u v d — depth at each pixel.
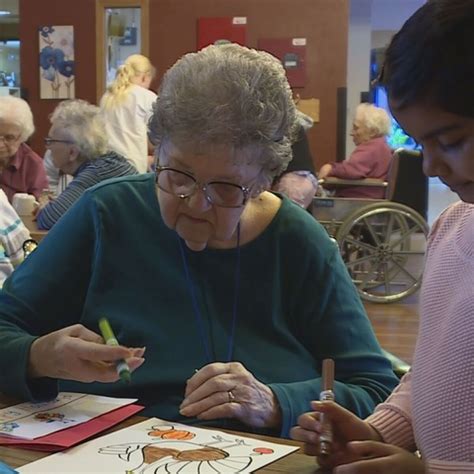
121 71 5.41
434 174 0.82
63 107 3.79
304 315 1.45
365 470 0.96
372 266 5.77
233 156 1.23
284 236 1.44
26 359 1.32
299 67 7.14
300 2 7.09
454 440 0.97
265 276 1.43
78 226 1.47
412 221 5.92
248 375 1.28
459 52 0.75
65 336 1.30
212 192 1.26
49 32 7.41
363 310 1.50
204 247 1.36
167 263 1.42
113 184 1.48
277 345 1.43
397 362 1.68
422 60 0.77
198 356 1.38
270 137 1.25
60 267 1.46
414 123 0.80
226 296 1.42
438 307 1.05
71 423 1.23
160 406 1.35
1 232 2.72
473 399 0.97
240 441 1.18
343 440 1.12
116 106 5.30
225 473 1.06
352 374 1.42
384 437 1.14
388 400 1.21
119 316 1.41
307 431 1.10
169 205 1.29
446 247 1.09
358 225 5.93
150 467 1.07
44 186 4.70
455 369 0.98
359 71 10.65
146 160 5.34
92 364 1.27
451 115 0.76
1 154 3.99
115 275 1.44
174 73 1.27
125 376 1.21
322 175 6.52
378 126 6.50
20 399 1.35
